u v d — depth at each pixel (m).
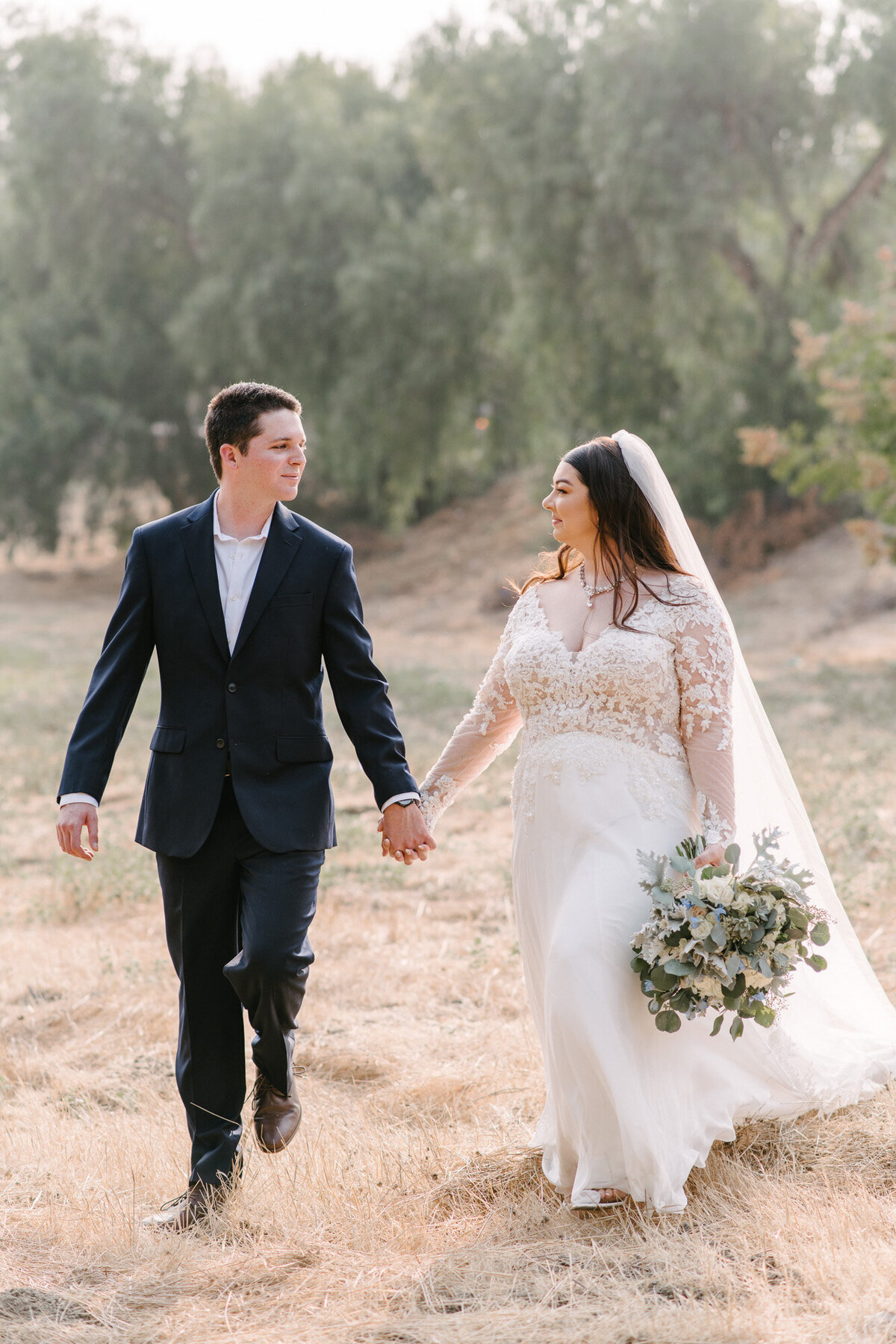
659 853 3.26
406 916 6.51
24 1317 2.69
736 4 23.38
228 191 30.70
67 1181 3.44
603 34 24.75
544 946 3.35
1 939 6.30
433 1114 3.95
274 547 3.27
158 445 36.03
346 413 30.47
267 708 3.24
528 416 30.89
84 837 8.74
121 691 3.29
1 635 27.34
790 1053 3.62
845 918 4.06
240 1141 3.35
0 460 34.75
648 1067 3.16
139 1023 5.03
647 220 23.84
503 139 25.61
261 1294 2.81
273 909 3.14
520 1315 2.59
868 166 25.91
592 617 3.45
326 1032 4.83
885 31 22.91
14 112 33.84
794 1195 3.07
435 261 30.38
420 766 10.86
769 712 13.61
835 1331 2.47
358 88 36.44
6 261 36.31
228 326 31.08
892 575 22.28
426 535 36.88
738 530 27.06
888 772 9.82
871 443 16.56
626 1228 2.99
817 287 25.22
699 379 25.39
